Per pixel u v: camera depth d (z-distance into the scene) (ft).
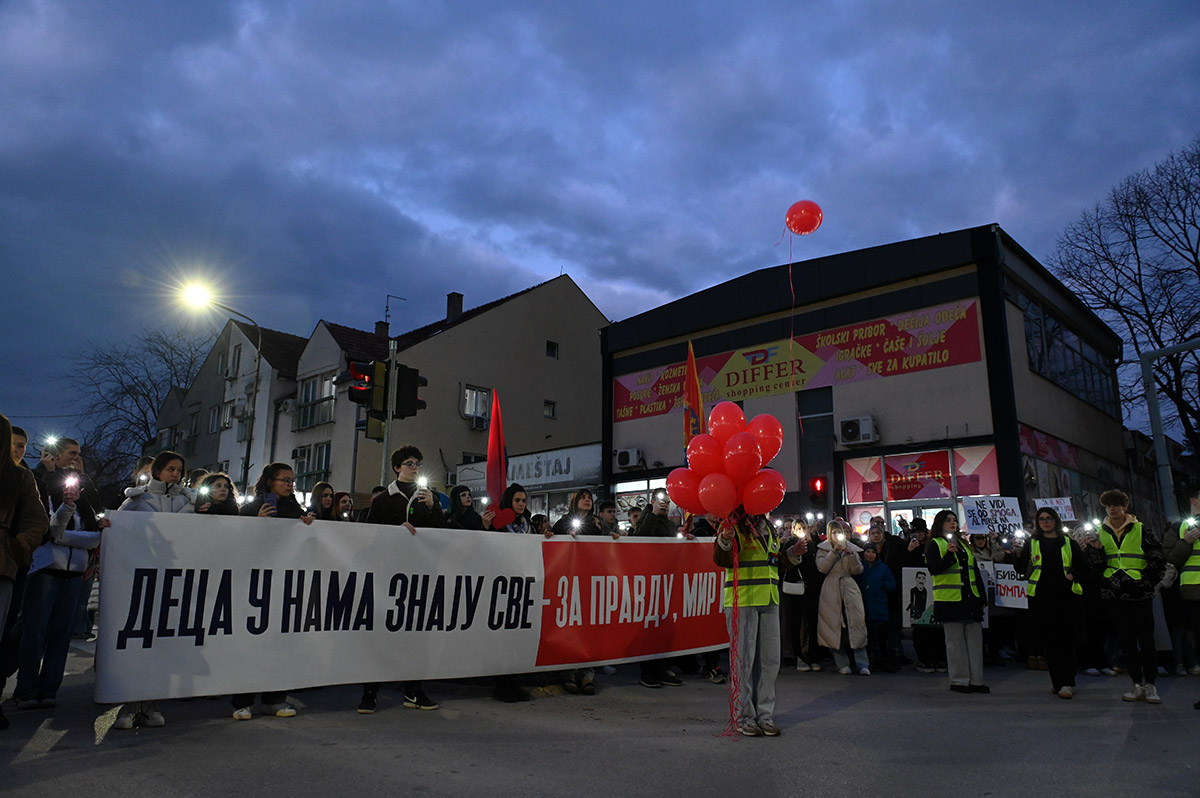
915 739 18.10
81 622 34.45
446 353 99.66
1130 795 13.71
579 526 27.63
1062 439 64.90
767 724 18.37
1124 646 24.50
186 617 17.16
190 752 14.93
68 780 12.89
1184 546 24.50
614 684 26.76
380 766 14.39
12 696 20.94
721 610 27.94
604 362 80.02
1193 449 86.63
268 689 17.84
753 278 68.95
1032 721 20.57
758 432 19.80
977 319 57.00
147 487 18.81
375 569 19.80
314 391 107.45
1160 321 81.97
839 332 63.57
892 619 32.83
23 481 15.69
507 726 18.61
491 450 24.93
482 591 21.61
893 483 59.31
